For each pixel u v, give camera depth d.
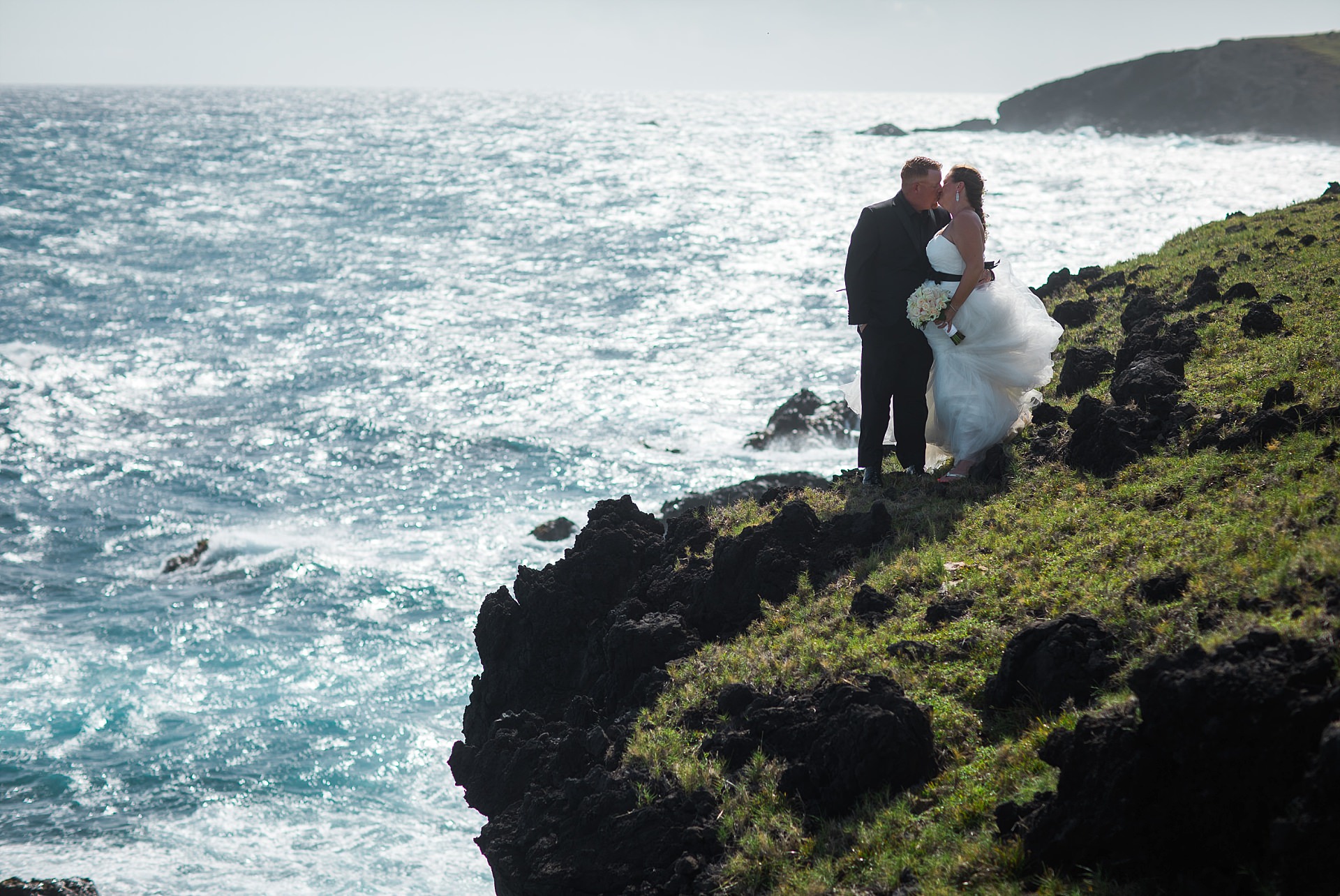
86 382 40.09
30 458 31.72
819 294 55.38
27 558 24.70
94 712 17.53
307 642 20.19
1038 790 5.15
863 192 114.50
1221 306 11.07
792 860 5.65
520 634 9.38
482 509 27.44
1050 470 8.65
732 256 69.75
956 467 9.12
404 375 40.94
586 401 36.75
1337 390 7.63
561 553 24.42
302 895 12.88
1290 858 4.02
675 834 6.16
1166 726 4.47
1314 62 163.25
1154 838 4.51
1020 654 6.06
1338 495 6.21
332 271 65.06
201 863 13.63
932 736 5.92
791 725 6.46
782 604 8.23
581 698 8.17
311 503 28.30
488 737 8.63
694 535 9.67
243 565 23.97
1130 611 6.13
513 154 175.12
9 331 47.50
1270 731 4.27
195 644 20.17
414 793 15.16
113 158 150.00
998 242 65.81
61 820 14.59
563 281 61.47
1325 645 4.57
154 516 27.56
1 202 94.25
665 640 8.20
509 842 6.86
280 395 38.75
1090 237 68.38
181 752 16.27
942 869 5.02
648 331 47.75
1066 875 4.66
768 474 22.80
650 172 140.75
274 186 117.62
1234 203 84.94
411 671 19.00
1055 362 11.51
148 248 72.62
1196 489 7.29
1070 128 185.38
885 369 9.18
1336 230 13.21
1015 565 7.36
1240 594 5.67
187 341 46.88
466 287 59.81
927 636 6.91
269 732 16.84
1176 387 8.91
